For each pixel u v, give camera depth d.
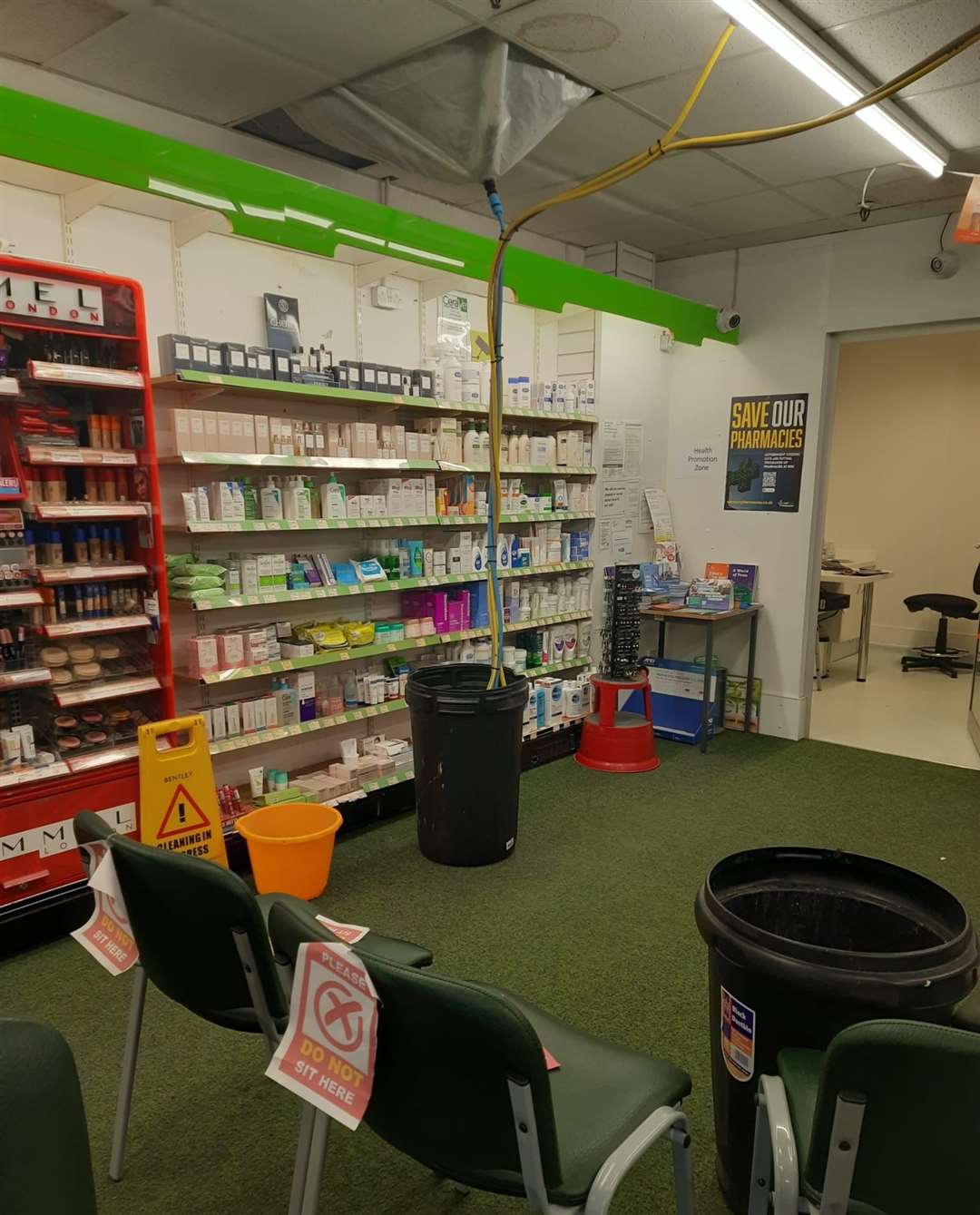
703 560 5.48
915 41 2.72
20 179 2.67
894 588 8.09
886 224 4.62
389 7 2.50
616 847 3.50
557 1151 1.07
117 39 2.69
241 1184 1.76
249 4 2.47
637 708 5.25
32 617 2.69
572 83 2.99
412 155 3.14
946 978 1.34
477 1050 1.04
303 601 3.71
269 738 3.30
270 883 2.91
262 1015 1.47
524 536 4.79
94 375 2.59
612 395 4.95
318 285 3.65
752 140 2.22
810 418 4.97
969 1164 0.99
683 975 2.56
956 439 7.53
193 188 2.59
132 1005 1.81
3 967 2.55
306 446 3.38
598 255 5.11
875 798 4.09
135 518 2.87
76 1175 0.89
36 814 2.61
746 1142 1.58
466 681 3.53
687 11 2.54
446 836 3.27
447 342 4.19
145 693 3.03
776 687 5.21
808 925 1.77
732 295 5.21
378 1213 1.70
